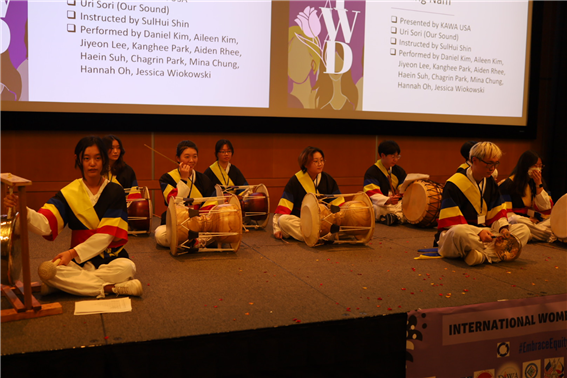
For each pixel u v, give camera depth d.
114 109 5.36
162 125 5.54
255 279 3.04
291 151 6.29
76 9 5.13
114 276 2.64
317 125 6.14
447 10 6.54
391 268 3.36
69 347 1.95
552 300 2.69
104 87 5.30
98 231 2.62
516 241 3.55
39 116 5.12
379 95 6.34
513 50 6.91
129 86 5.38
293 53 5.96
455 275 3.18
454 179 3.62
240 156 6.09
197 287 2.85
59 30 5.10
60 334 2.08
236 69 5.76
